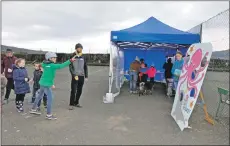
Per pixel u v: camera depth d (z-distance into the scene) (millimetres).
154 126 5016
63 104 7008
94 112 6105
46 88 5383
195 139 4277
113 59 8602
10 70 6809
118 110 6379
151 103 7441
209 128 4914
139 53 14086
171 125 5105
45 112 5988
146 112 6223
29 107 6426
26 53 29953
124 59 14109
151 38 7859
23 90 5840
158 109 6605
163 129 4824
